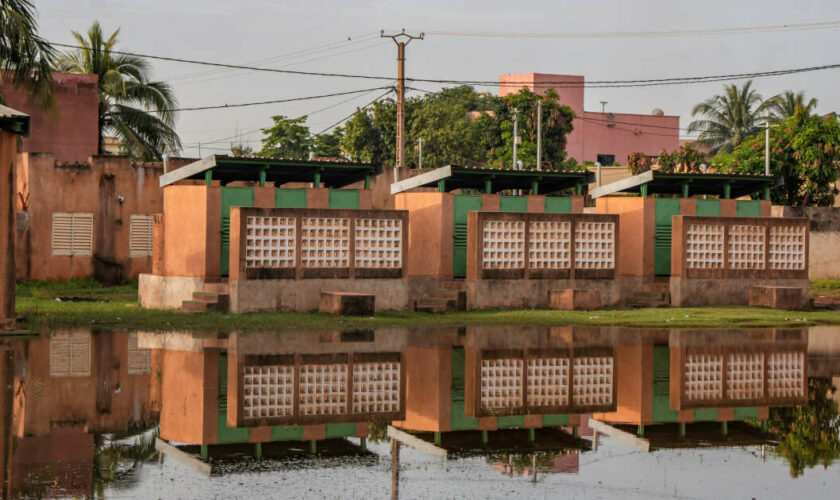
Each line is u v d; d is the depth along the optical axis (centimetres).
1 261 2202
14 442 1198
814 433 1352
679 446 1270
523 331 2391
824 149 4762
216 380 1633
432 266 3034
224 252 2748
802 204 4869
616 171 5988
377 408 1462
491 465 1148
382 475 1090
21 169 3650
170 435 1259
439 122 6650
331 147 7994
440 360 1891
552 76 8412
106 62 4484
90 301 3067
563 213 3036
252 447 1216
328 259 2722
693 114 7875
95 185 3681
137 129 4562
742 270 3238
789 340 2298
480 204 3062
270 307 2636
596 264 3080
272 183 3319
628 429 1364
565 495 1020
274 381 1634
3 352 1900
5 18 2588
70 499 960
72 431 1265
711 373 1817
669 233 3300
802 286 3297
